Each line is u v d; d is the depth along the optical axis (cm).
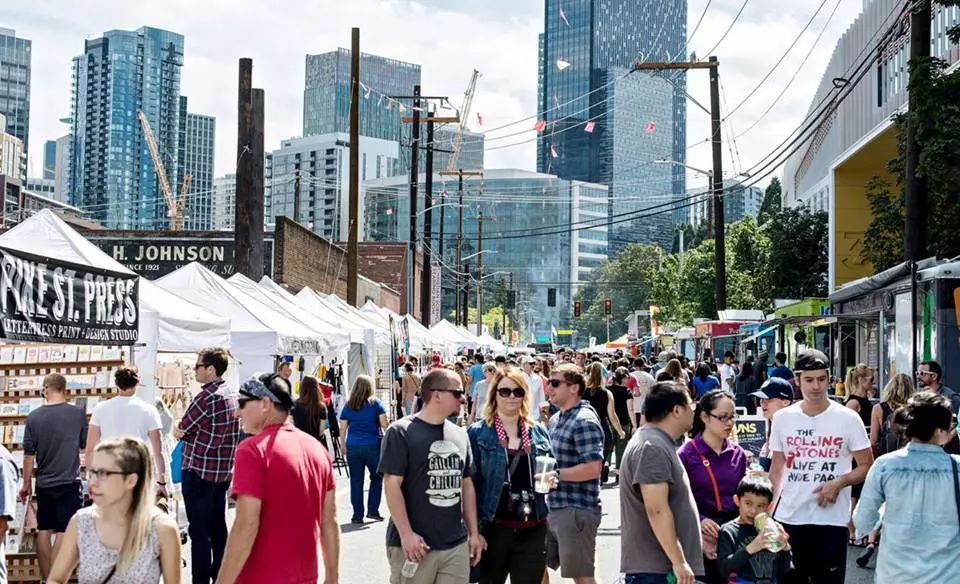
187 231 3784
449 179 13938
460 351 4666
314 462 577
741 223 5584
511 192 17600
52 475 927
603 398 1661
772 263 4800
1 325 895
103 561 514
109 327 1107
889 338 1836
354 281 3173
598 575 1036
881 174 4338
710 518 644
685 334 5228
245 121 2239
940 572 582
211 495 953
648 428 591
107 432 952
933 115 1766
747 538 614
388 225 14275
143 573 518
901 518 594
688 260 6700
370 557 1123
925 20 1825
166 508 972
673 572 584
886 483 602
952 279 1565
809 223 4738
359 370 2575
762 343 3597
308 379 1305
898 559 593
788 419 747
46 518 928
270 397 573
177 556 533
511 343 12300
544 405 1284
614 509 1477
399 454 635
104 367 1134
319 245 4238
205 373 965
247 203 2239
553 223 17888
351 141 3200
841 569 732
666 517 564
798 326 3100
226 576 539
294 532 555
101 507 518
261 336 1752
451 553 636
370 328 2591
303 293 2558
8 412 1079
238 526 541
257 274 2248
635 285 14612
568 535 762
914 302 1600
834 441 730
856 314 2120
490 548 716
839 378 2405
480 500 711
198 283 1825
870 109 4088
